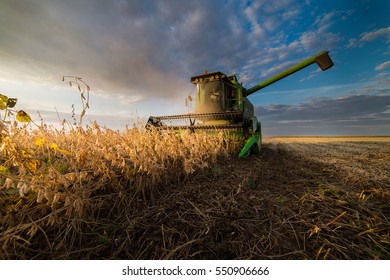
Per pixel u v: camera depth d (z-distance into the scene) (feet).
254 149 21.98
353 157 20.97
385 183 10.57
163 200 8.38
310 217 7.04
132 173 7.82
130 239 5.62
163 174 10.06
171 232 6.02
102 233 5.77
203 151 13.61
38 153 7.36
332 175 12.64
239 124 19.48
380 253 5.09
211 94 25.96
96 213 6.73
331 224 6.52
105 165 7.23
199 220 6.84
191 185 10.36
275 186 10.87
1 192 5.17
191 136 13.98
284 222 6.66
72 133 10.14
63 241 5.09
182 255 5.07
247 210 7.73
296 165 16.60
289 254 5.14
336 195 8.89
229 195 9.10
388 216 7.07
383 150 28.58
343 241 5.62
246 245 5.56
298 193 9.52
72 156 7.47
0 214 4.64
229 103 28.91
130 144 10.15
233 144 19.95
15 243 4.21
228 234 6.08
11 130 6.41
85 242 5.36
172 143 11.28
